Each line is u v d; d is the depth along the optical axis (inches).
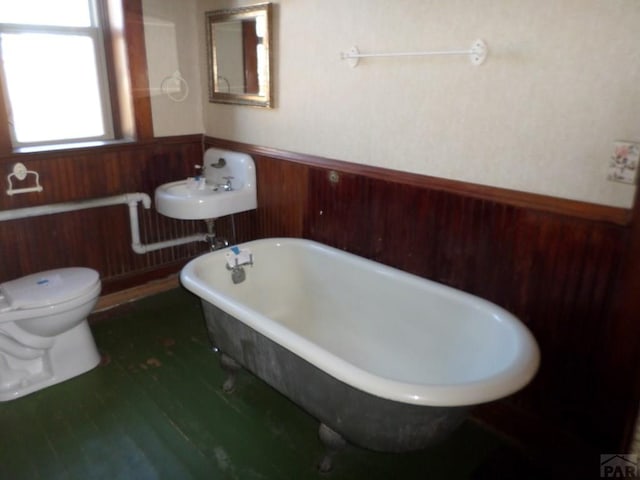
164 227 127.8
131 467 72.3
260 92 108.9
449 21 74.4
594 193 64.7
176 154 126.0
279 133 109.3
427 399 53.5
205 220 127.2
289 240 103.1
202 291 79.3
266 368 76.1
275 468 72.6
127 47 110.0
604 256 64.6
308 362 65.1
